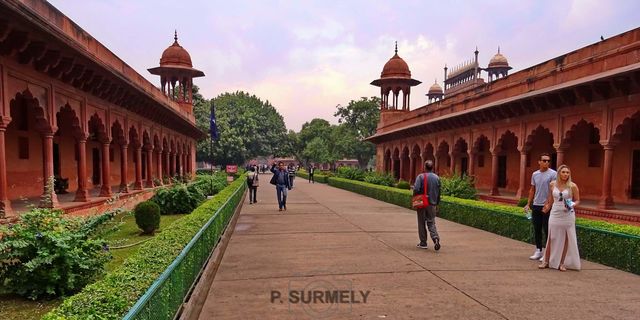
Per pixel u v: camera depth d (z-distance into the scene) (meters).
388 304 5.23
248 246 8.96
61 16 10.88
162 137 22.83
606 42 12.86
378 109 60.22
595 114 12.78
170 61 30.73
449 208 13.38
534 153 19.25
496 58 49.31
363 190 24.61
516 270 6.93
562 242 6.94
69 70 10.86
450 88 55.66
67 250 5.64
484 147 23.52
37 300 5.59
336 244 9.15
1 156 8.59
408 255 8.04
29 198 13.69
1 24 7.88
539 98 14.80
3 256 5.46
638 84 10.95
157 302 3.59
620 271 6.91
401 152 30.97
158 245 5.36
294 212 15.46
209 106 59.94
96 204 12.96
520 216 9.64
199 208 9.69
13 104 13.04
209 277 6.49
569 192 6.94
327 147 63.88
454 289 5.85
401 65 36.56
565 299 5.45
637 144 14.19
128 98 16.00
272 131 71.06
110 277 3.89
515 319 4.74
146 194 18.64
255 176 19.25
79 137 12.59
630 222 11.23
